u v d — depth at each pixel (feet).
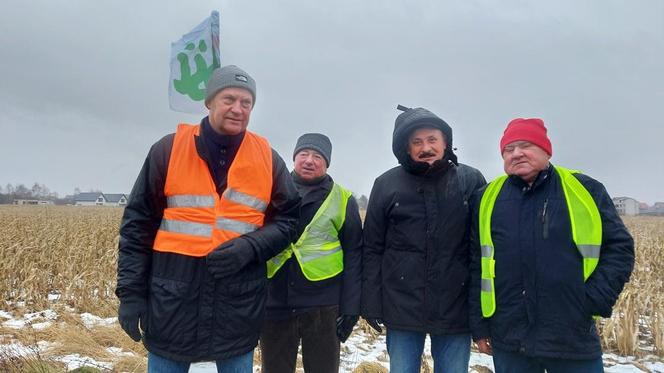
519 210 10.07
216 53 13.43
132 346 18.69
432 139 11.16
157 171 9.11
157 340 8.96
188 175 9.09
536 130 9.95
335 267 12.87
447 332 11.00
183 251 8.90
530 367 10.02
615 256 9.31
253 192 9.41
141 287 9.09
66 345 17.69
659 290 31.65
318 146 13.26
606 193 9.73
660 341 19.94
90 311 25.61
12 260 33.50
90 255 38.45
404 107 12.48
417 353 11.41
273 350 12.86
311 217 12.93
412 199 11.28
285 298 12.70
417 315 11.05
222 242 9.02
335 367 13.08
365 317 11.82
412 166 11.24
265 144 10.03
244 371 9.41
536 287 9.62
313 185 13.38
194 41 13.43
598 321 22.24
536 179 10.01
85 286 27.32
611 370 17.85
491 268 10.21
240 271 9.17
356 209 13.35
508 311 9.92
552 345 9.41
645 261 44.29
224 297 9.04
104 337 19.57
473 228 10.93
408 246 11.23
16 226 58.75
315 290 12.72
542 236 9.68
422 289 11.09
